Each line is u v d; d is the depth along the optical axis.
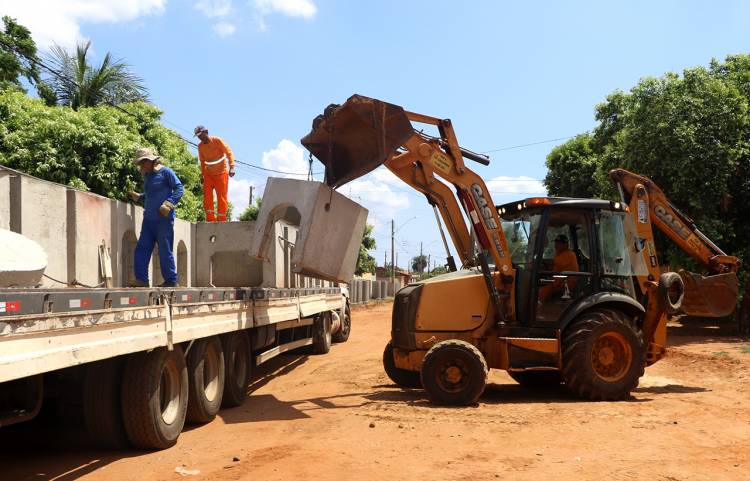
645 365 9.84
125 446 6.29
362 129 9.21
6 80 19.16
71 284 8.06
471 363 8.52
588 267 9.52
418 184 9.62
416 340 9.45
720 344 15.34
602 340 9.13
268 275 12.03
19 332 4.01
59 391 6.03
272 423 7.61
